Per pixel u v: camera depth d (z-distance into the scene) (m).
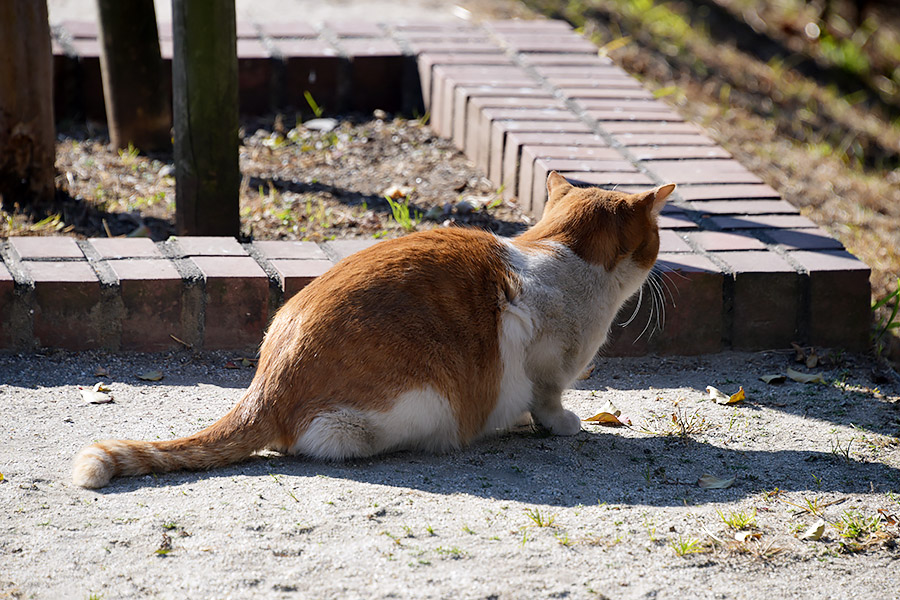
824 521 4.05
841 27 14.12
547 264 4.62
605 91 8.61
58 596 3.31
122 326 5.43
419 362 4.24
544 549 3.67
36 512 3.81
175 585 3.38
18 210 6.61
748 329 5.98
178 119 6.27
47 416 4.70
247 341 5.62
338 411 4.22
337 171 7.87
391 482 4.17
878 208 8.86
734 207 6.67
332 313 4.25
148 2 7.69
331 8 11.03
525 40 9.73
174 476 4.16
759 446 4.79
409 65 9.21
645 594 3.45
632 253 4.83
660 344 5.89
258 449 4.30
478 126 7.96
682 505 4.14
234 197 6.44
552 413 4.79
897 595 3.58
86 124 8.60
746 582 3.59
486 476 4.32
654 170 7.11
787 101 11.10
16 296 5.24
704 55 11.58
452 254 4.45
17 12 6.31
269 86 9.01
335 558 3.54
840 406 5.29
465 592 3.38
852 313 5.99
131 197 7.21
